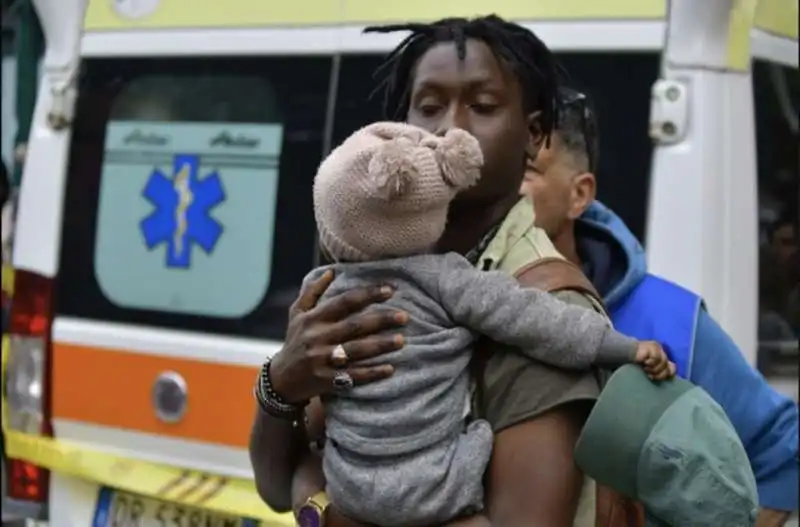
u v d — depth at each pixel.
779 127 4.16
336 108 4.25
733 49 3.68
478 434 2.17
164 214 4.66
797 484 3.31
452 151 2.11
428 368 2.14
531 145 2.48
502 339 2.15
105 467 4.69
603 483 2.16
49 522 4.93
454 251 2.36
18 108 9.56
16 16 10.66
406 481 2.12
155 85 4.70
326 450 2.24
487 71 2.31
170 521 4.52
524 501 2.13
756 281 3.77
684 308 3.21
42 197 4.97
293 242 4.34
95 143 4.86
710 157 3.59
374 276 2.19
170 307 4.61
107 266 4.79
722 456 2.12
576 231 3.48
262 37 4.42
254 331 4.40
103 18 4.85
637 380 2.13
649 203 3.63
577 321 2.13
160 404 4.56
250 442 2.54
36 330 4.94
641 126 3.68
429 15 4.05
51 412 4.89
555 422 2.16
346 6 4.23
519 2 3.91
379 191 2.08
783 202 4.09
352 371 2.15
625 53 3.72
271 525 4.18
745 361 3.27
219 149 4.52
